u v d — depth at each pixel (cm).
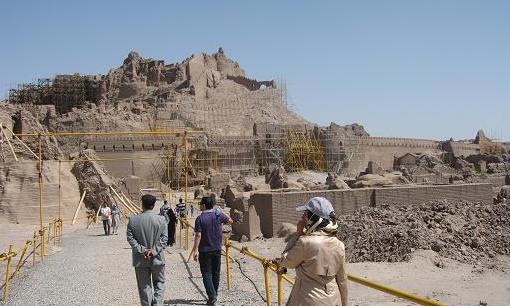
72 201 4041
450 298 1393
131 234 989
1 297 1284
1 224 3609
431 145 12412
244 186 6019
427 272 1758
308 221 592
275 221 2702
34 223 3741
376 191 3020
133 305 1185
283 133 10431
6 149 4534
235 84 16388
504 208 3073
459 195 3341
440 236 2308
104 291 1343
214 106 13962
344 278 584
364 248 2258
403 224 2502
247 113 14575
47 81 13025
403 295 556
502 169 8631
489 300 1377
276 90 16300
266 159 9912
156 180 7981
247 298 1221
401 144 11775
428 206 2947
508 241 2434
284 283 1451
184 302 1184
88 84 13962
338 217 2822
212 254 1136
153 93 14312
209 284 1125
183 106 13175
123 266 1750
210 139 9612
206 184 6906
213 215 1150
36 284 1446
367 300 1373
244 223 2714
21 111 5728
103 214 2964
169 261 1841
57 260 1917
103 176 4422
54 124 9594
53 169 4128
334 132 10681
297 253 573
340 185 3753
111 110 10875
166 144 8375
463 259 2059
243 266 1800
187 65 15250
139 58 15662
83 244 2494
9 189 3841
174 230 2370
